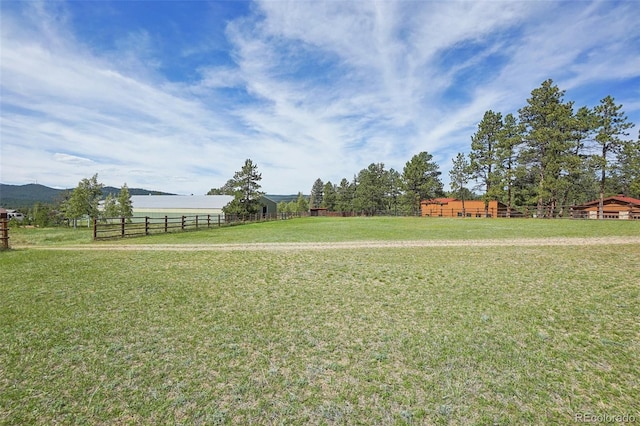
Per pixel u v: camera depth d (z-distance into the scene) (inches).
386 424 104.6
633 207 1366.9
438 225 951.6
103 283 273.0
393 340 164.7
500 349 154.3
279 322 189.0
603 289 244.8
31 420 105.7
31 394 119.3
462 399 117.0
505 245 483.8
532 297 229.9
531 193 1541.6
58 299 229.0
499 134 1526.8
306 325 184.5
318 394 120.3
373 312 204.8
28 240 635.5
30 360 143.8
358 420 106.4
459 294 239.6
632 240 502.0
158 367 138.9
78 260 378.6
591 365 139.7
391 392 121.3
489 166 1585.9
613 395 119.2
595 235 582.9
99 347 156.6
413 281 277.7
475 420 106.5
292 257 397.4
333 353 151.6
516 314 198.1
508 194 1593.3
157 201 2034.9
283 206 3484.3
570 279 274.8
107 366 139.2
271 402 115.6
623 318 189.5
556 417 107.8
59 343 160.2
